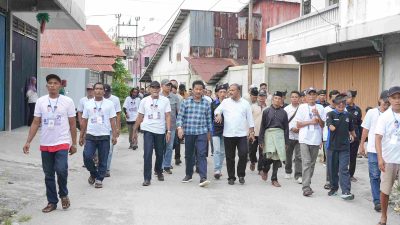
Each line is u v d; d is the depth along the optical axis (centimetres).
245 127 981
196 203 809
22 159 1120
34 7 1567
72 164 1152
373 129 810
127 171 1130
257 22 3509
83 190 891
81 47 2895
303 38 1858
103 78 2786
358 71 1695
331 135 877
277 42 2112
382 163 689
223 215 737
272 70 2530
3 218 673
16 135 1491
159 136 971
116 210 748
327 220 730
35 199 793
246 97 1198
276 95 976
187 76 3603
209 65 3356
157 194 870
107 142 920
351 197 861
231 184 984
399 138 685
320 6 2016
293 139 1034
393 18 1302
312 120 905
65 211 729
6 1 1503
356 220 738
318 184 1014
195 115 974
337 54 1833
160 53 4381
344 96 869
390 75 1487
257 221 710
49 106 702
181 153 1483
